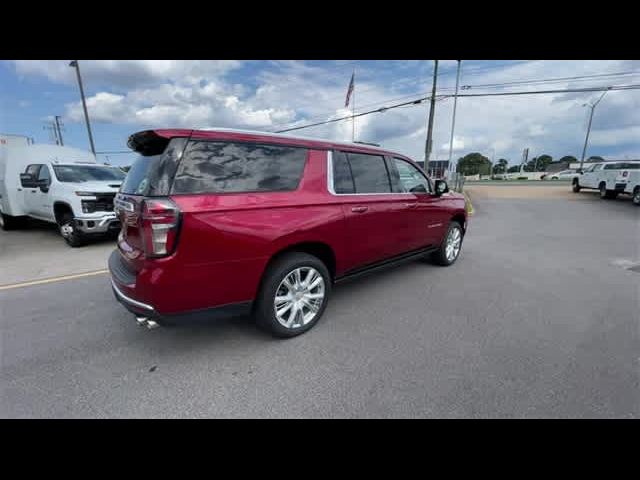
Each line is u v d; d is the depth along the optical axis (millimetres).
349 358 2682
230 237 2430
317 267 3062
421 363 2609
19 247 6797
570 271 5027
